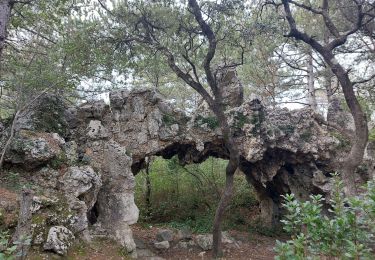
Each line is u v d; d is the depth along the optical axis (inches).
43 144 324.5
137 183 627.8
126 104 413.7
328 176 460.8
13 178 311.3
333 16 484.7
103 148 368.5
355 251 136.9
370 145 470.9
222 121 362.3
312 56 611.2
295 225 161.6
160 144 413.4
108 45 385.1
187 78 362.6
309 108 456.8
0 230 245.8
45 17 402.0
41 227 269.9
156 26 370.3
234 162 361.7
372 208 147.3
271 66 617.6
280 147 440.1
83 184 319.9
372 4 357.7
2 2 326.3
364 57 509.4
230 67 415.2
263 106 435.5
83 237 308.8
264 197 557.9
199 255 406.6
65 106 390.9
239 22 362.0
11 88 381.4
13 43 453.7
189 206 594.2
